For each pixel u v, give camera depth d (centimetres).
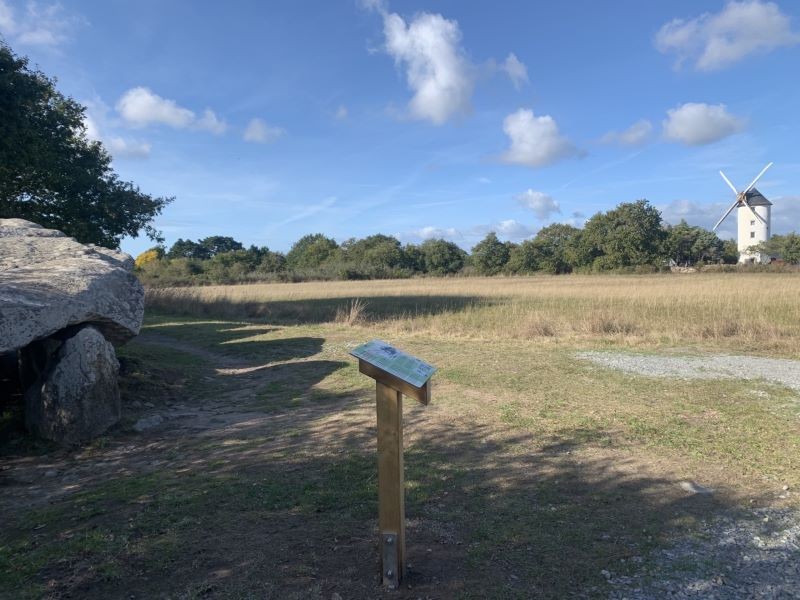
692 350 1204
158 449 621
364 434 638
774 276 3969
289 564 359
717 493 471
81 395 646
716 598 322
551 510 438
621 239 6612
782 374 939
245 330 1664
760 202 8019
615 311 1664
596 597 323
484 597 322
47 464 584
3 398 781
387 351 343
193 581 341
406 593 327
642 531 403
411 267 8062
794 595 325
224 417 752
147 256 7981
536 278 5325
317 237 10200
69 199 1747
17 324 602
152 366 1005
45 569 360
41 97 1594
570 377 929
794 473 513
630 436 621
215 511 441
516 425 667
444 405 764
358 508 441
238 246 10662
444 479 502
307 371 1048
